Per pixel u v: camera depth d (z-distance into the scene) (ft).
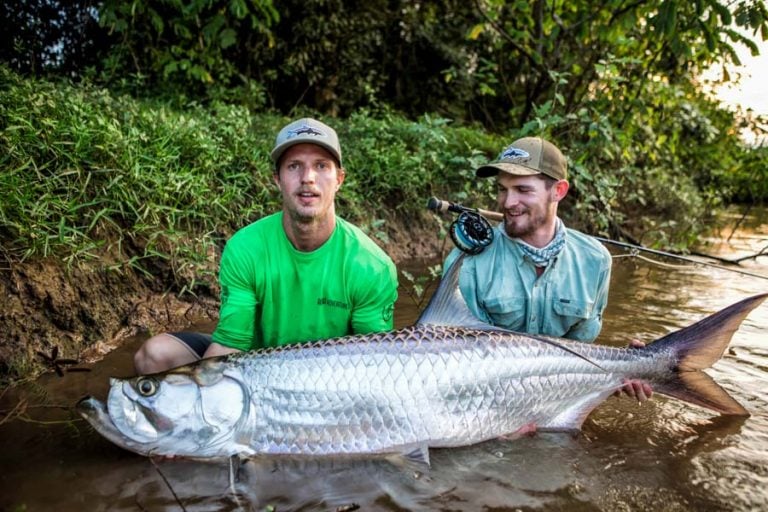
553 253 5.72
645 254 12.58
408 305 8.41
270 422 4.71
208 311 7.73
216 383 4.69
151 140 8.37
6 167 6.59
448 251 11.71
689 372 5.49
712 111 19.72
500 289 5.83
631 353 5.40
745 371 6.44
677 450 4.96
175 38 13.05
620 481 4.52
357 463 4.69
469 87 19.75
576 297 5.80
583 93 14.34
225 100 13.16
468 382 4.89
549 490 4.41
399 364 4.79
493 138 15.34
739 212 20.89
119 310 7.05
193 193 8.11
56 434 4.93
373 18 17.46
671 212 15.93
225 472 4.53
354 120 13.15
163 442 4.60
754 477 4.59
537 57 14.64
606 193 12.57
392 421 4.76
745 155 20.53
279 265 5.37
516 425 5.13
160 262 7.64
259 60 14.62
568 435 5.21
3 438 4.83
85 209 7.18
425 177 11.92
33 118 7.29
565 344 5.24
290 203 5.10
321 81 16.19
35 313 6.29
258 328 5.67
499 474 4.60
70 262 6.56
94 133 7.45
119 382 4.58
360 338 4.88
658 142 15.28
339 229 5.49
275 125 11.85
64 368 6.15
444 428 4.86
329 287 5.43
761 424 5.41
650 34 12.82
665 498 4.33
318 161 5.13
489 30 18.44
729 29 10.93
